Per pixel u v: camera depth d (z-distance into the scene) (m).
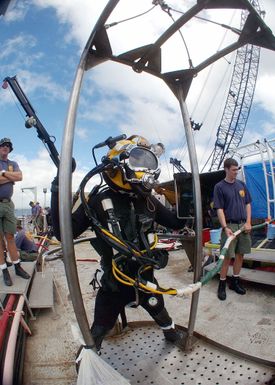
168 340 2.38
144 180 1.65
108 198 1.78
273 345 2.63
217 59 2.07
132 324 2.64
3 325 2.46
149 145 1.84
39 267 5.35
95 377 1.70
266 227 5.72
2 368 2.03
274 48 1.82
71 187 1.59
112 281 1.81
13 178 3.68
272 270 4.47
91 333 1.92
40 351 2.72
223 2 1.58
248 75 26.08
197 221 2.15
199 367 2.06
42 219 12.30
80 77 1.71
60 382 2.24
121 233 1.74
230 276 4.28
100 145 1.94
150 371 2.06
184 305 3.68
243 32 1.81
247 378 1.92
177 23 1.70
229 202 3.72
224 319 3.23
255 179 6.77
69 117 1.62
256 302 3.64
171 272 5.35
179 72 2.22
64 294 4.32
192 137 2.28
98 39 1.73
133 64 2.05
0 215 3.59
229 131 26.39
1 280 3.72
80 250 8.82
